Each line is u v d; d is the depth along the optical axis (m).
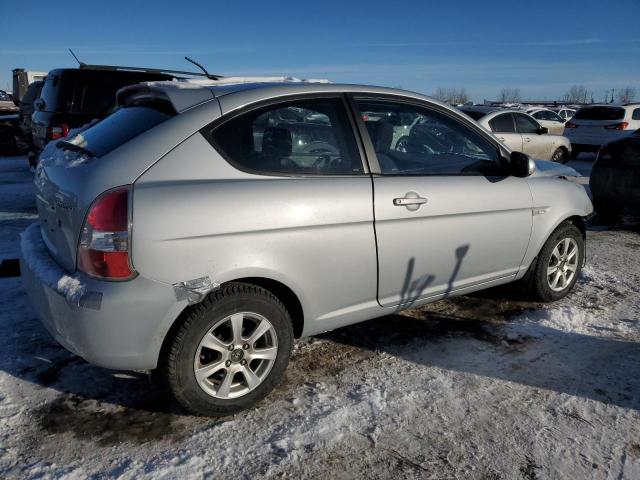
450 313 3.99
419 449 2.45
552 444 2.50
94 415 2.65
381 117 3.15
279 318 2.71
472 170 3.50
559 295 4.23
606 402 2.84
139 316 2.32
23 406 2.70
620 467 2.35
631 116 14.98
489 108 11.67
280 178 2.68
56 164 2.74
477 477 2.29
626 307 4.14
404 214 3.03
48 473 2.24
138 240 2.28
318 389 2.93
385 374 3.10
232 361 2.62
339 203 2.79
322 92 2.96
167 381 2.48
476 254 3.48
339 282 2.88
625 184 6.57
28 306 3.86
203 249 2.41
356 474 2.29
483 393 2.91
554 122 17.11
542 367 3.21
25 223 6.37
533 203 3.76
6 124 13.85
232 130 2.63
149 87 2.81
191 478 2.24
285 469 2.30
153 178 2.40
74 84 7.39
